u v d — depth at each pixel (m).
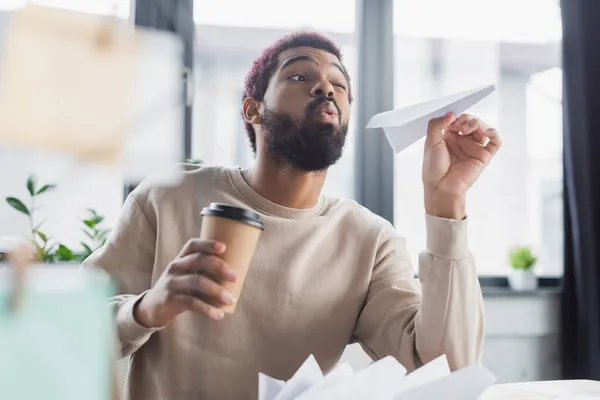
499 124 2.52
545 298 2.31
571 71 2.34
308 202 0.95
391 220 2.36
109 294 0.33
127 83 0.32
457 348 0.83
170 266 0.59
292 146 0.90
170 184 0.73
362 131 2.37
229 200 0.88
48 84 0.29
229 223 0.56
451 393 0.51
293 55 0.91
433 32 2.47
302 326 0.89
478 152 0.87
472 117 0.87
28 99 0.29
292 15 2.20
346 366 0.56
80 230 0.33
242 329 0.83
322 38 0.94
